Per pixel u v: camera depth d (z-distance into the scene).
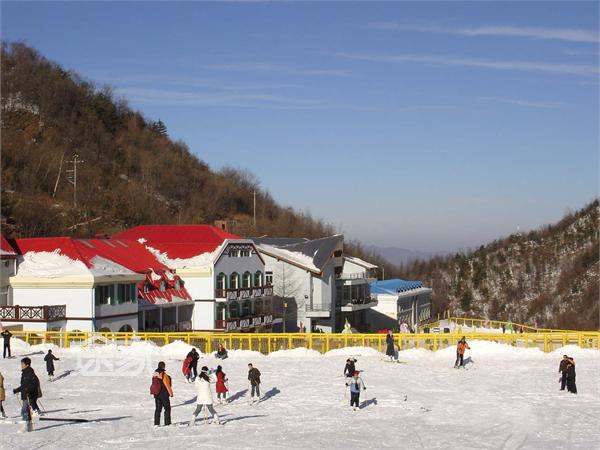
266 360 53.09
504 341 63.09
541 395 41.47
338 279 99.19
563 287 183.88
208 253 79.06
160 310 74.19
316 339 60.53
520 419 35.00
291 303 90.62
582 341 61.78
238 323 79.19
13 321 63.12
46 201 137.88
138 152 192.50
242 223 164.75
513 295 190.75
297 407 37.22
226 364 51.31
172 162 191.50
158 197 169.88
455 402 39.25
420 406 37.78
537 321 179.38
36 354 53.56
